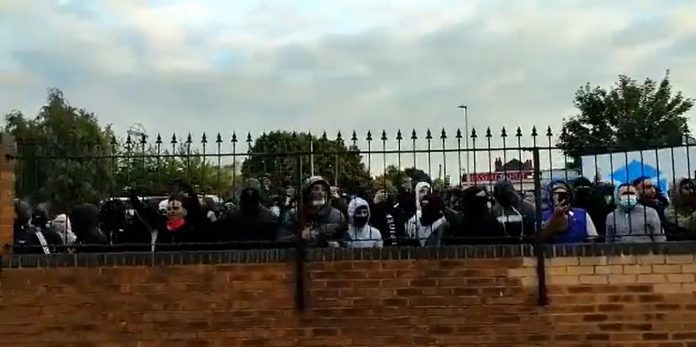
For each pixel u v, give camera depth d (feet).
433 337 22.22
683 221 23.70
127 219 23.80
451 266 22.36
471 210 23.09
